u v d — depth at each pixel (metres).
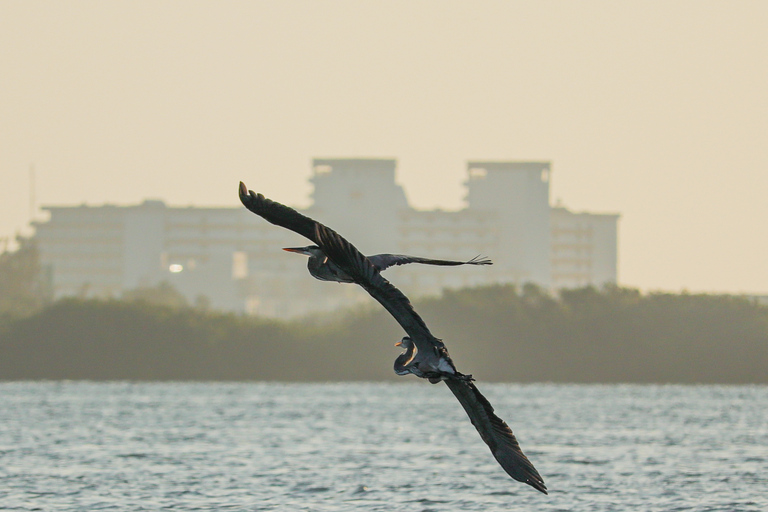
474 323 152.25
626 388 140.12
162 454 55.28
